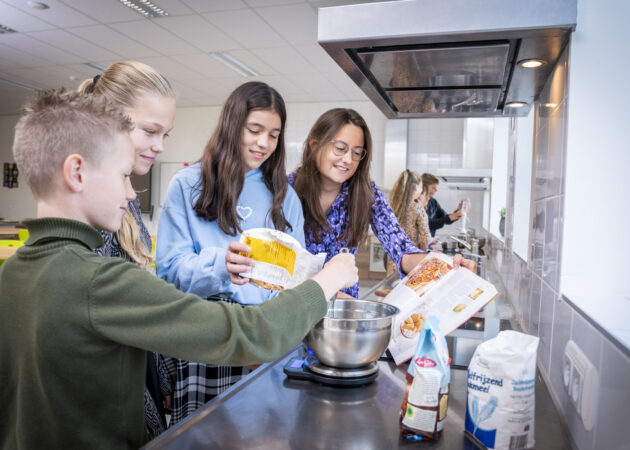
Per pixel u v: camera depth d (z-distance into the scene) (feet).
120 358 2.29
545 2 3.27
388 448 2.28
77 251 2.15
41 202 2.29
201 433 2.40
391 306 3.39
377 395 2.92
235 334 2.16
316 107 25.40
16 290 2.20
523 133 7.55
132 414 2.38
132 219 3.78
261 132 4.20
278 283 3.09
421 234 12.02
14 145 2.29
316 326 3.01
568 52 3.47
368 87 5.21
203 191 4.19
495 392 2.23
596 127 3.38
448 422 2.58
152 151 3.45
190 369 4.09
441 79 4.85
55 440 2.16
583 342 2.53
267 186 4.62
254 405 2.74
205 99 25.25
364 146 5.33
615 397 1.97
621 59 3.33
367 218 5.68
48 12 14.39
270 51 17.49
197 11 14.07
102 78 3.37
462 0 3.44
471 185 16.74
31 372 2.14
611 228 3.35
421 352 2.39
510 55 4.06
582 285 3.36
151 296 2.13
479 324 5.04
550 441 2.46
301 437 2.38
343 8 3.73
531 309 4.96
